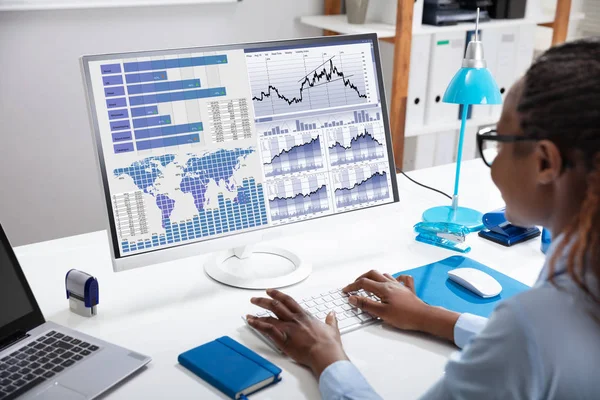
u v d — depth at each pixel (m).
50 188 2.51
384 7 2.55
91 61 1.09
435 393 0.77
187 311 1.16
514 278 1.30
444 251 1.42
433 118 2.56
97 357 0.98
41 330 1.05
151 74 1.14
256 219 1.25
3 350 0.99
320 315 1.12
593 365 0.64
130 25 2.42
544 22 2.72
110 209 1.12
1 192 2.43
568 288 0.66
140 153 1.14
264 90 1.24
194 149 1.18
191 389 0.94
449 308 1.17
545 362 0.65
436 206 1.67
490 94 1.46
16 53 2.28
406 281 1.21
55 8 2.24
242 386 0.92
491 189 1.81
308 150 1.29
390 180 1.39
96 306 1.15
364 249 1.42
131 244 1.14
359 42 1.33
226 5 2.56
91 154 2.55
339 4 2.73
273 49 1.24
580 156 0.64
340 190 1.33
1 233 1.05
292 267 1.33
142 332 1.09
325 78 1.29
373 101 1.35
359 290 1.21
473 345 0.72
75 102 2.44
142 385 0.95
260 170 1.24
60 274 1.29
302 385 0.95
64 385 0.92
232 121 1.21
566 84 0.65
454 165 2.00
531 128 0.68
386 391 0.94
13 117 2.36
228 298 1.21
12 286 1.04
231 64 1.20
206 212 1.20
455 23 2.45
